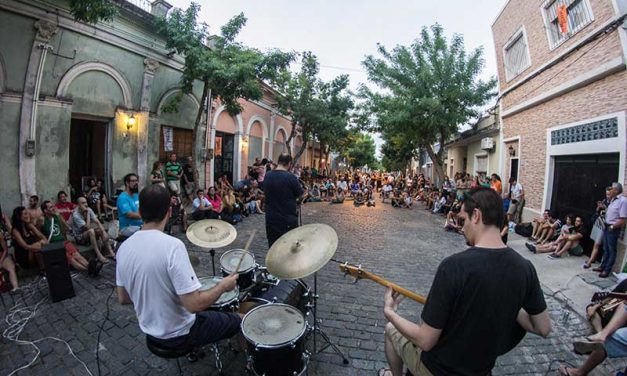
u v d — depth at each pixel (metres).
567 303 4.57
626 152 5.98
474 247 1.57
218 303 2.70
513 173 11.35
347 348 3.30
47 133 7.06
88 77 7.84
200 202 8.87
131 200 5.41
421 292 4.92
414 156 27.91
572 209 7.84
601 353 2.72
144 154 9.41
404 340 2.05
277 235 4.20
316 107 16.22
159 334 2.06
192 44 8.45
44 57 6.80
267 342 2.22
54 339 3.32
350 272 2.26
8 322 3.62
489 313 1.47
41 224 5.06
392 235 9.03
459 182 13.09
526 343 3.57
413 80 14.49
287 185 4.15
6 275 4.38
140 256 2.01
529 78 9.74
